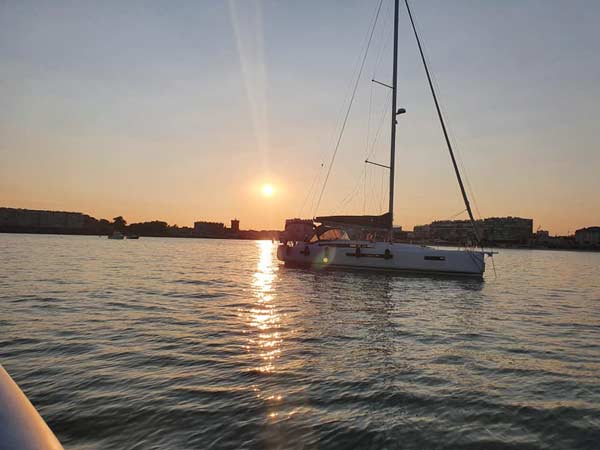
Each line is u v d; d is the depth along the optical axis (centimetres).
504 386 579
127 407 478
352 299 1398
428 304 1326
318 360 683
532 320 1110
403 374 620
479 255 2045
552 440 423
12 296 1272
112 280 1808
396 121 2194
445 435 429
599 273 3378
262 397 517
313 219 2462
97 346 737
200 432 422
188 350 727
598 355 757
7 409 125
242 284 1806
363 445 404
